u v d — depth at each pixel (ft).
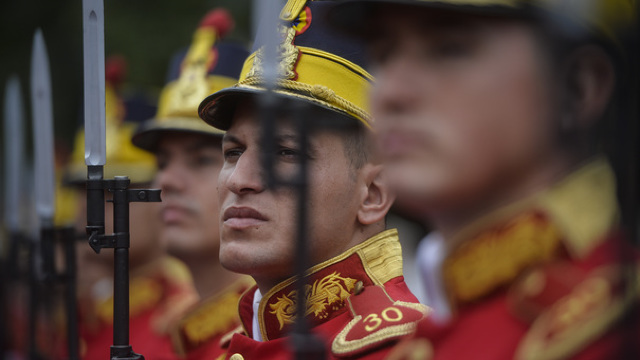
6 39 74.13
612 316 10.22
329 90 17.97
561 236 10.98
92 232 17.61
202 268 28.25
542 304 10.80
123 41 64.69
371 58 11.99
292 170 17.70
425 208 11.45
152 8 65.67
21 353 38.75
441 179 11.05
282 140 17.70
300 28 18.45
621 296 10.22
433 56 11.19
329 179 18.10
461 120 10.98
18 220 33.55
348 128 18.30
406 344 12.92
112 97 37.58
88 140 17.81
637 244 10.43
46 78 24.86
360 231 18.86
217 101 18.72
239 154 18.72
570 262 10.98
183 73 28.94
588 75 10.94
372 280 18.54
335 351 17.35
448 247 11.74
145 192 17.70
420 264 13.39
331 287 18.45
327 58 18.26
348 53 18.38
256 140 18.04
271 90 12.81
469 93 10.94
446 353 11.63
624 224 10.42
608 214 11.05
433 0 10.88
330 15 12.37
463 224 11.58
